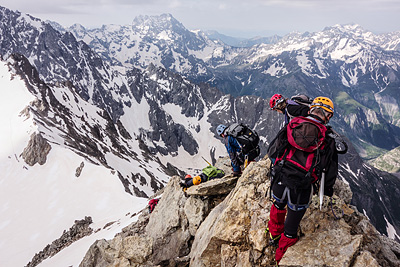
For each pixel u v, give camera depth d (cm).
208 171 1141
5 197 7838
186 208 1057
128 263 959
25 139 10394
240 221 775
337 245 621
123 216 3738
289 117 668
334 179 557
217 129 945
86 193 7062
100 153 13262
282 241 643
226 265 747
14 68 16988
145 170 15312
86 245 2711
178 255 1016
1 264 4944
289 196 562
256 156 923
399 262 657
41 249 5244
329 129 557
